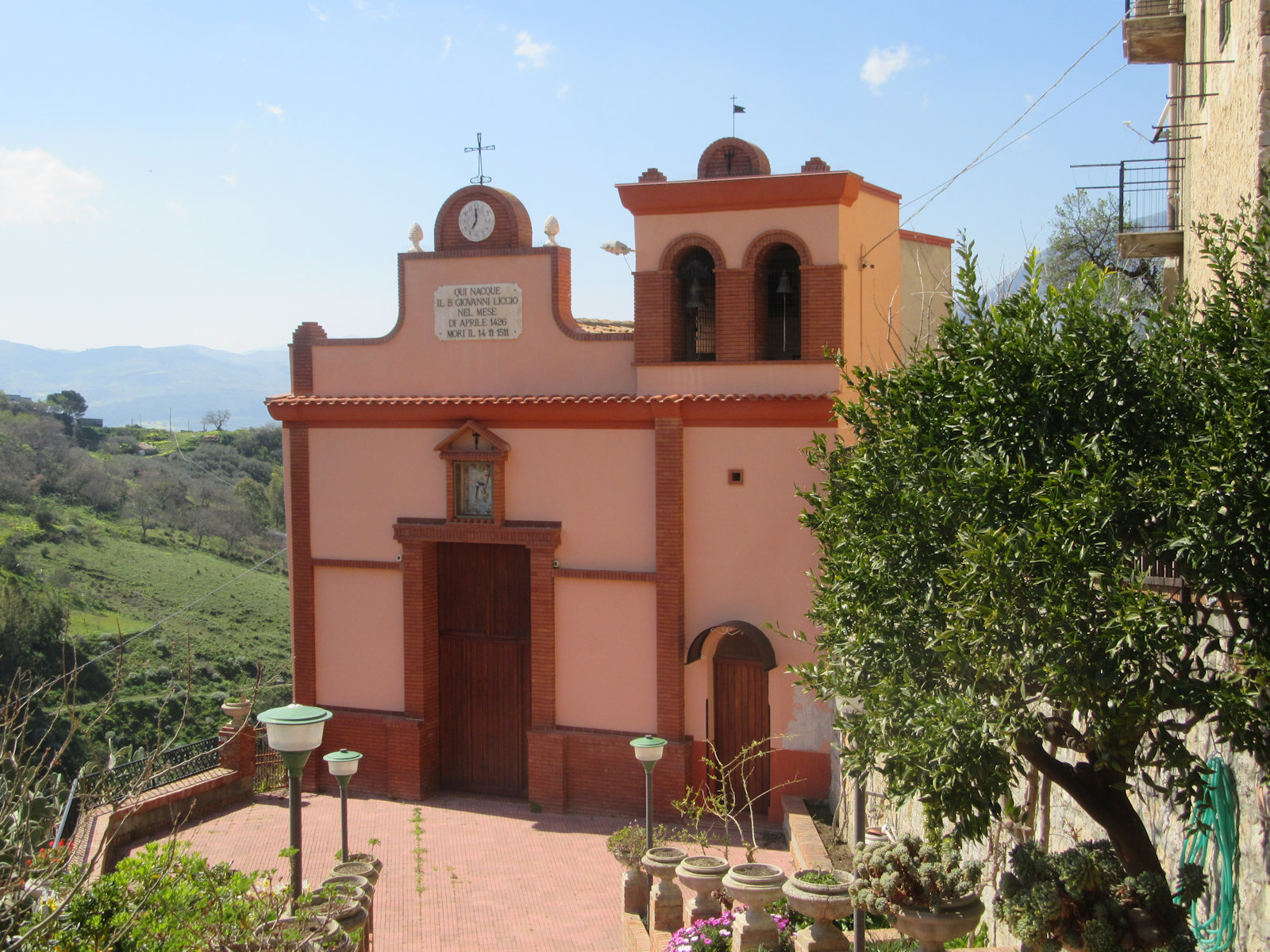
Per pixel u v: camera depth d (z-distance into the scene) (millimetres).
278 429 89000
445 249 22297
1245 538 6922
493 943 16172
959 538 7930
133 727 35312
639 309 20688
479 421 21453
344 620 22656
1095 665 7109
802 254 19781
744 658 20469
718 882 13188
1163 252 15359
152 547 53188
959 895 9289
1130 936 8164
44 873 9391
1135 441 8148
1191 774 7285
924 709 8031
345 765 15898
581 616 20984
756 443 19906
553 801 21078
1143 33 15219
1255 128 11477
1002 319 8883
